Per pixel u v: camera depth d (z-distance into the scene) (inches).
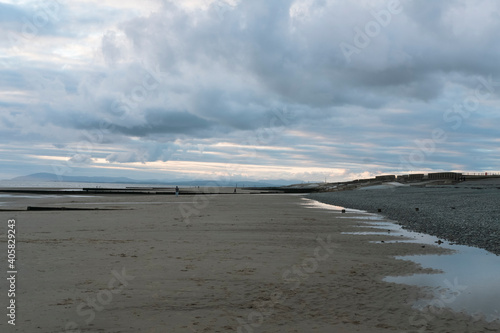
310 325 257.8
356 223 906.1
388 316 277.9
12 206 1489.9
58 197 2460.6
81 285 339.0
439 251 541.3
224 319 265.4
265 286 347.6
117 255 472.1
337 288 346.3
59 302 292.8
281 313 279.4
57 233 677.9
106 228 757.3
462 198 1505.9
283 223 874.1
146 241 587.5
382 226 848.9
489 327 258.8
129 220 916.0
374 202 1648.6
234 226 804.0
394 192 2389.3
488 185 2783.0
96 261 435.8
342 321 266.2
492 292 339.6
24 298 301.3
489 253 528.1
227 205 1587.1
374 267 433.7
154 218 967.6
